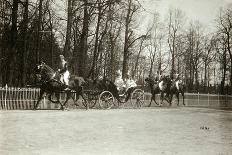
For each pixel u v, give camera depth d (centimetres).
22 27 2944
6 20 3102
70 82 2419
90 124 1661
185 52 7762
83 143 1178
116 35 4706
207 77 8450
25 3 2905
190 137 1392
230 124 1886
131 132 1462
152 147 1145
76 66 3459
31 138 1245
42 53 4247
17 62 3131
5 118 1775
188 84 7400
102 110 2497
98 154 1009
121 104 3084
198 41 7856
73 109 2520
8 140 1195
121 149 1093
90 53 4488
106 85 2666
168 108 3097
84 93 2667
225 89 6341
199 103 4219
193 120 2059
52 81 2297
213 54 7925
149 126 1680
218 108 3650
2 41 3158
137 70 8288
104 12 3325
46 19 3812
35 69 2317
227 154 1074
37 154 989
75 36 3581
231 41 6116
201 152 1091
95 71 4309
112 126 1619
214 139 1364
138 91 2941
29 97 2519
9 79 2933
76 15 3481
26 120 1720
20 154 987
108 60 5059
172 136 1399
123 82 2781
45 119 1789
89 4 3150
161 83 3259
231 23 5941
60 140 1222
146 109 2805
